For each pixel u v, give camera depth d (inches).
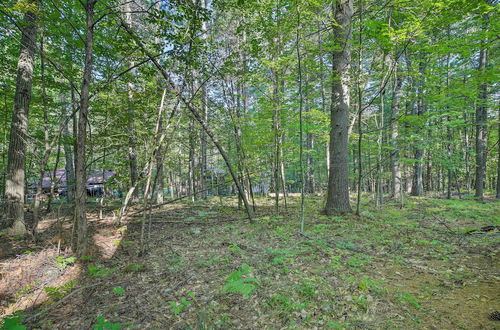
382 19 256.2
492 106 403.2
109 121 288.5
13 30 225.3
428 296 113.6
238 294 120.6
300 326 97.3
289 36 255.9
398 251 172.4
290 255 162.2
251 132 346.3
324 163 709.9
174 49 203.0
